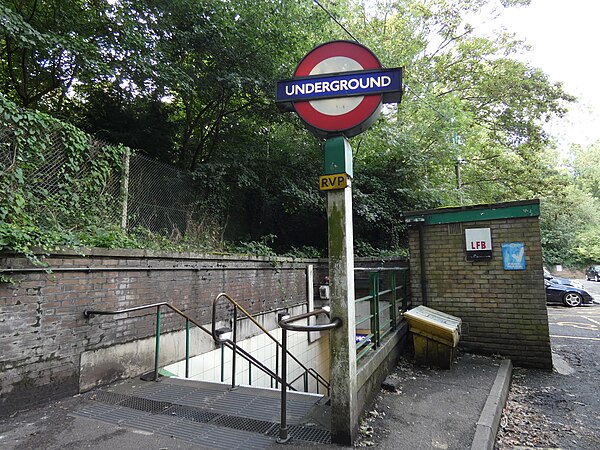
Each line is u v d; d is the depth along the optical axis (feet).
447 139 43.32
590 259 112.27
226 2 29.40
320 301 32.01
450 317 19.39
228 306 20.74
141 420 10.46
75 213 16.90
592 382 16.92
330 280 9.58
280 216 39.93
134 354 14.80
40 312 11.44
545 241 115.14
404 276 22.06
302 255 34.73
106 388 13.25
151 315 15.74
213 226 29.19
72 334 12.41
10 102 14.14
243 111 35.01
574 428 12.09
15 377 10.70
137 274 15.17
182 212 26.76
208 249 25.16
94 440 9.20
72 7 25.25
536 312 19.07
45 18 25.35
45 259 11.59
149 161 23.71
